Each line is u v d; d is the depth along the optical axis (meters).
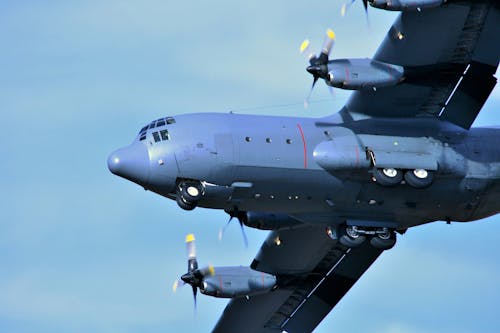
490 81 137.12
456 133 139.25
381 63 130.25
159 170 131.12
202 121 133.12
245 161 131.50
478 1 129.12
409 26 129.88
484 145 139.75
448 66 134.62
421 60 132.38
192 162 130.75
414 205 139.12
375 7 124.62
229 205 134.62
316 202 136.25
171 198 135.00
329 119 137.12
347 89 129.62
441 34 131.12
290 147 132.88
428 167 135.12
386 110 137.75
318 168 133.38
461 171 138.12
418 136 137.50
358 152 133.75
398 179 134.62
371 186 136.00
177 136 131.75
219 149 131.12
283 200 135.12
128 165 131.25
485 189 139.88
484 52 134.25
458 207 141.12
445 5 128.38
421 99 137.38
